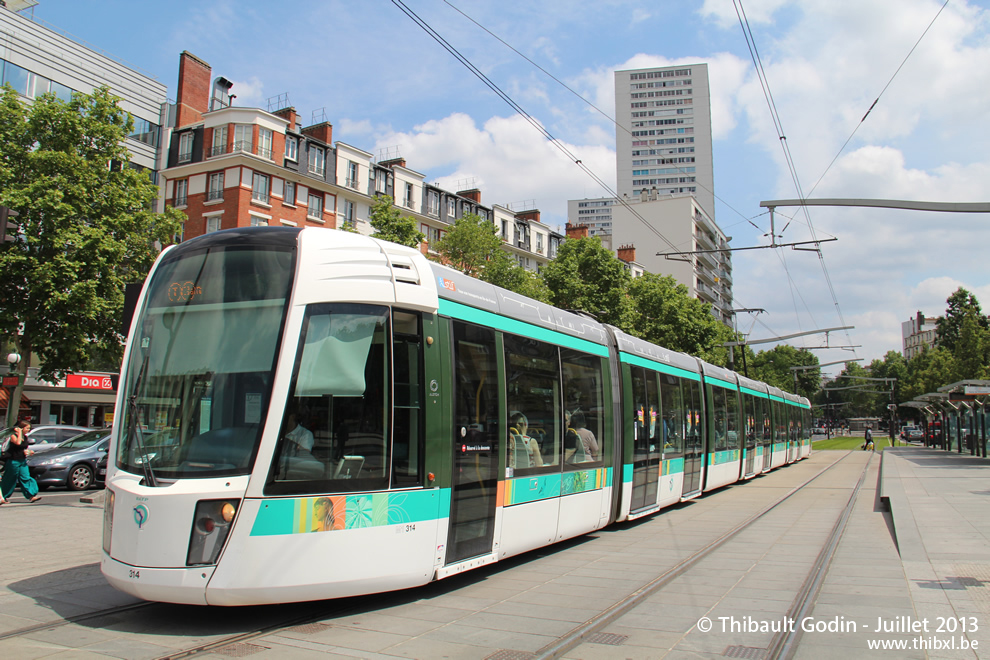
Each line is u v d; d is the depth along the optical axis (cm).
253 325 657
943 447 5341
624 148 16425
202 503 602
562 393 1034
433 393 742
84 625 626
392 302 716
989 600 732
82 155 2339
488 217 6103
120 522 622
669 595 777
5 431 2041
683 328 4278
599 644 596
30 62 3653
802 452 3850
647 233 9119
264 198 4175
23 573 840
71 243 2172
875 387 12306
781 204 1568
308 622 646
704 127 15962
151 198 2430
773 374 8038
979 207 1385
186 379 652
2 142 2244
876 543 1121
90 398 3800
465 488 778
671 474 1491
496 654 558
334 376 664
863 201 1488
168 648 560
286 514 618
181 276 700
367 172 4831
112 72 4147
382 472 680
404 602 730
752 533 1246
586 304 3731
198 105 4541
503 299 920
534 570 912
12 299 2184
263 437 619
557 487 988
